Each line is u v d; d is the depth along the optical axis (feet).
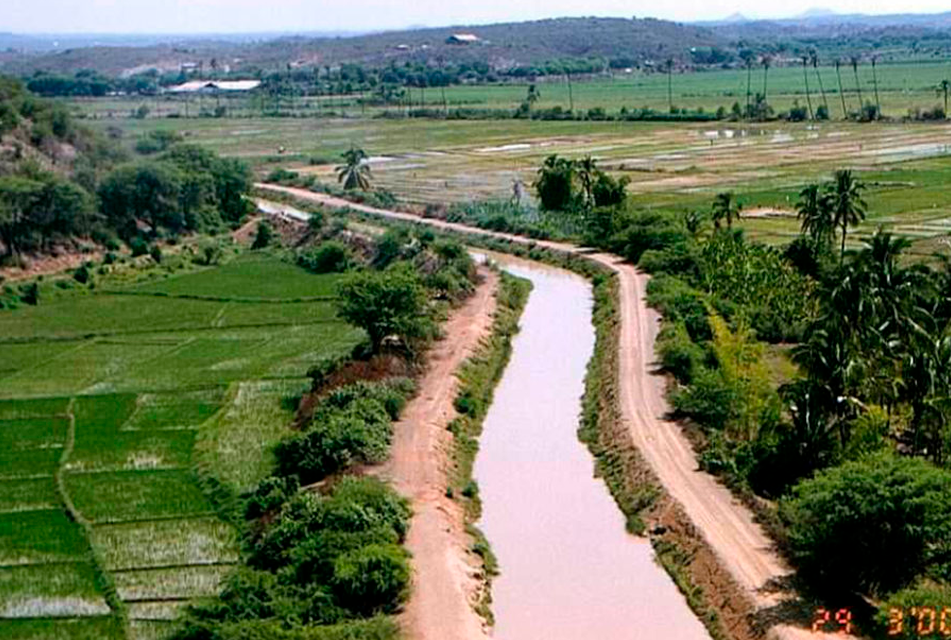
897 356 195.72
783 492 194.49
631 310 321.73
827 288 212.23
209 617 153.58
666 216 411.34
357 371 254.47
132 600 164.86
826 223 334.24
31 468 214.69
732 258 333.42
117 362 291.17
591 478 213.25
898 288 205.16
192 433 232.53
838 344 195.83
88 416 244.63
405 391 248.11
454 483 207.00
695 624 160.04
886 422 191.83
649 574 174.81
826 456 196.24
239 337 313.32
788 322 296.71
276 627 147.54
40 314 349.41
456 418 239.71
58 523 190.29
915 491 154.61
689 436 220.43
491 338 305.32
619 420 232.12
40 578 171.53
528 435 236.63
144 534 185.47
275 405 249.96
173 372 278.46
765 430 209.87
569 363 289.94
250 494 198.70
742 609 157.28
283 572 164.55
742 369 229.04
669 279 347.77
